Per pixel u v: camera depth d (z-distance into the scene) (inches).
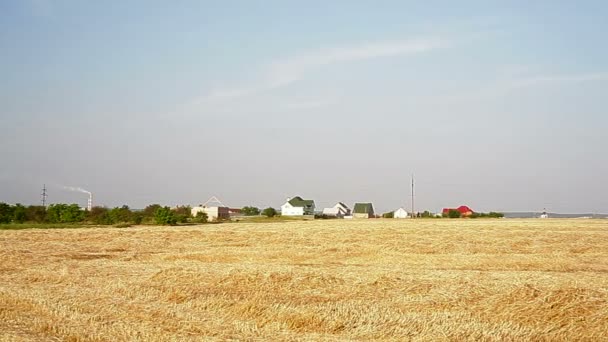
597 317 569.9
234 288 773.3
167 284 815.1
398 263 1178.0
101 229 2544.3
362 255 1336.1
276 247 1552.7
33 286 839.7
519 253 1379.2
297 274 828.6
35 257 1283.2
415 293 722.2
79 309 652.1
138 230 2399.1
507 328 554.9
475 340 524.7
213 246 1636.3
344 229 2390.5
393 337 538.0
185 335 531.8
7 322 593.9
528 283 745.0
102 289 804.0
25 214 3294.8
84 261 1230.9
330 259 1266.0
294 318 599.5
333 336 545.0
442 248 1472.7
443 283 774.5
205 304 684.1
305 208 5944.9
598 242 1640.0
